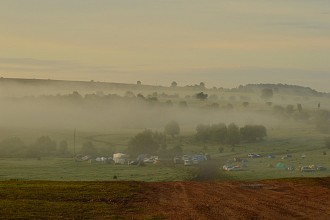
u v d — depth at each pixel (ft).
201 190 183.32
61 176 437.99
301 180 212.43
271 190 184.44
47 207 145.69
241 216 135.33
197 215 136.67
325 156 650.84
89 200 159.84
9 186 187.11
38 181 209.87
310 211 143.74
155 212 140.97
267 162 589.73
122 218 132.26
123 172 478.18
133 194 170.81
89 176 439.22
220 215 136.77
